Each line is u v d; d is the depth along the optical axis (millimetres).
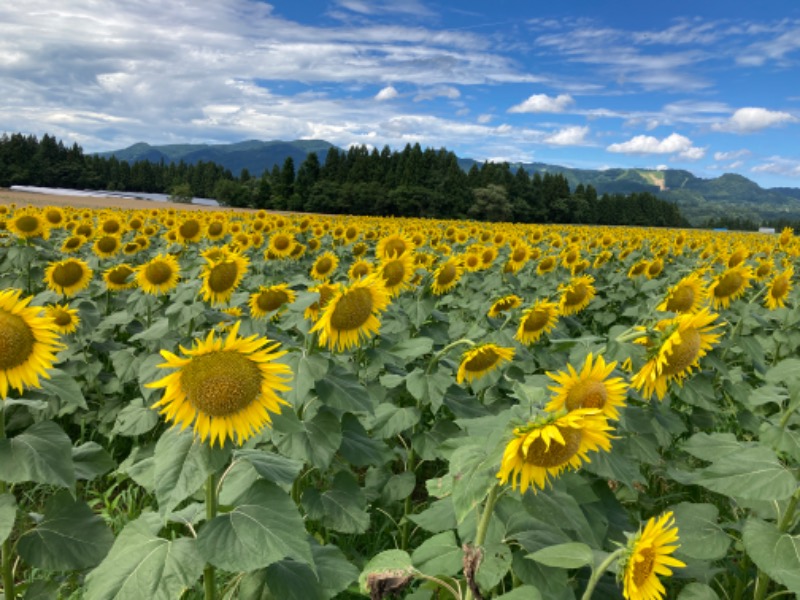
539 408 1074
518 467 944
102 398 2631
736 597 1456
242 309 2855
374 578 1003
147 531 1046
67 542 1196
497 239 6535
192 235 4977
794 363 1442
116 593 925
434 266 4168
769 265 4168
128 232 6668
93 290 3580
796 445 1261
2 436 1194
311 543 1236
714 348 2346
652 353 1396
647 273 4633
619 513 1448
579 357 1447
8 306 1167
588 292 2939
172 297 2379
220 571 1536
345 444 1530
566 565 910
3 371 1179
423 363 2312
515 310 2525
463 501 934
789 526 1234
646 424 1507
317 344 1630
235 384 972
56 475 1109
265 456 1126
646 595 897
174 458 995
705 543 1248
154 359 2172
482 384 1828
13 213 6441
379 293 1662
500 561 1035
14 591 1244
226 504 1125
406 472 1817
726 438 1420
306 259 5324
